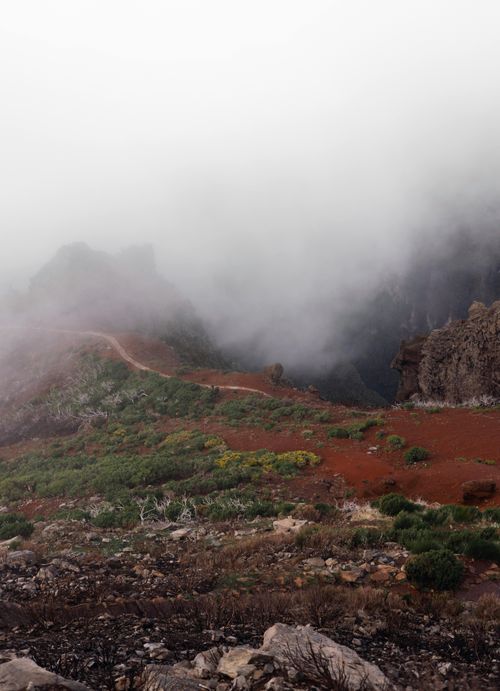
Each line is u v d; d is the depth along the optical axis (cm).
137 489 2772
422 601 862
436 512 1561
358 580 997
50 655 577
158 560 1241
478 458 2769
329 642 607
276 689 481
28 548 1409
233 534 1538
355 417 4056
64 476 3416
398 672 586
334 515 1767
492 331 4600
